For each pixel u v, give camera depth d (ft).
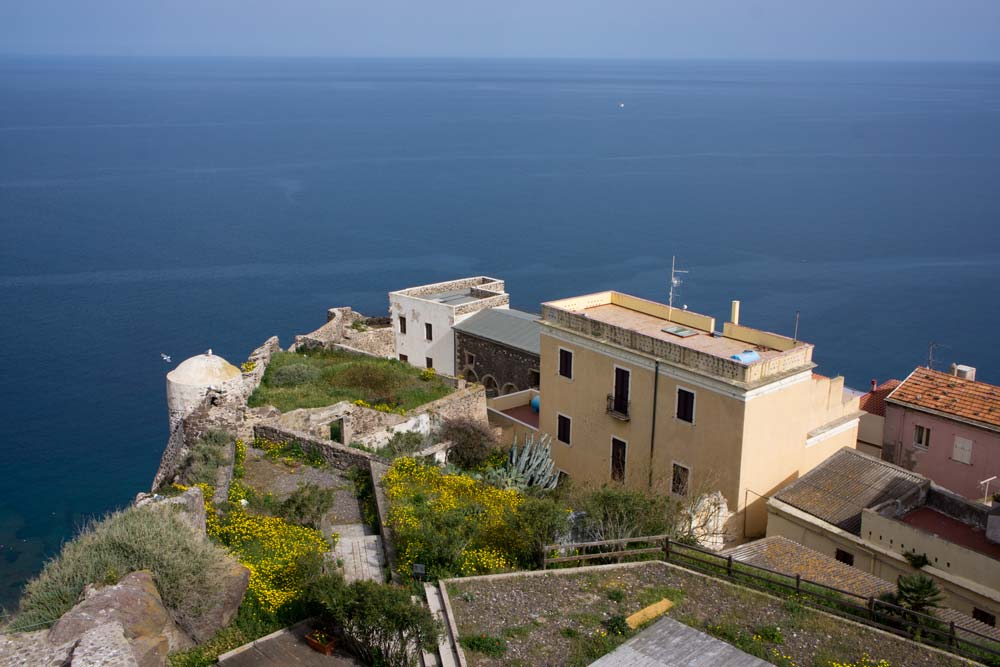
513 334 192.03
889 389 145.59
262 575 77.10
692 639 63.93
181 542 70.49
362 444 126.72
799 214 541.34
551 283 388.37
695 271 409.08
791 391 116.78
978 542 97.86
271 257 436.76
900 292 373.20
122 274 399.44
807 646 65.72
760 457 114.73
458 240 478.59
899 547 95.71
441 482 102.22
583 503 99.14
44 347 298.35
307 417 126.72
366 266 421.59
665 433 122.11
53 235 473.67
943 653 65.26
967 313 344.90
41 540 173.99
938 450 129.08
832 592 80.07
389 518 91.09
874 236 478.18
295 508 93.40
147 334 315.17
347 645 65.98
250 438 120.37
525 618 68.74
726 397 112.47
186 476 104.53
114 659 53.42
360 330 219.82
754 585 75.61
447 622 67.77
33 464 210.38
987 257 431.43
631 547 85.51
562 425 140.56
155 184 644.69
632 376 125.70
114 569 66.74
